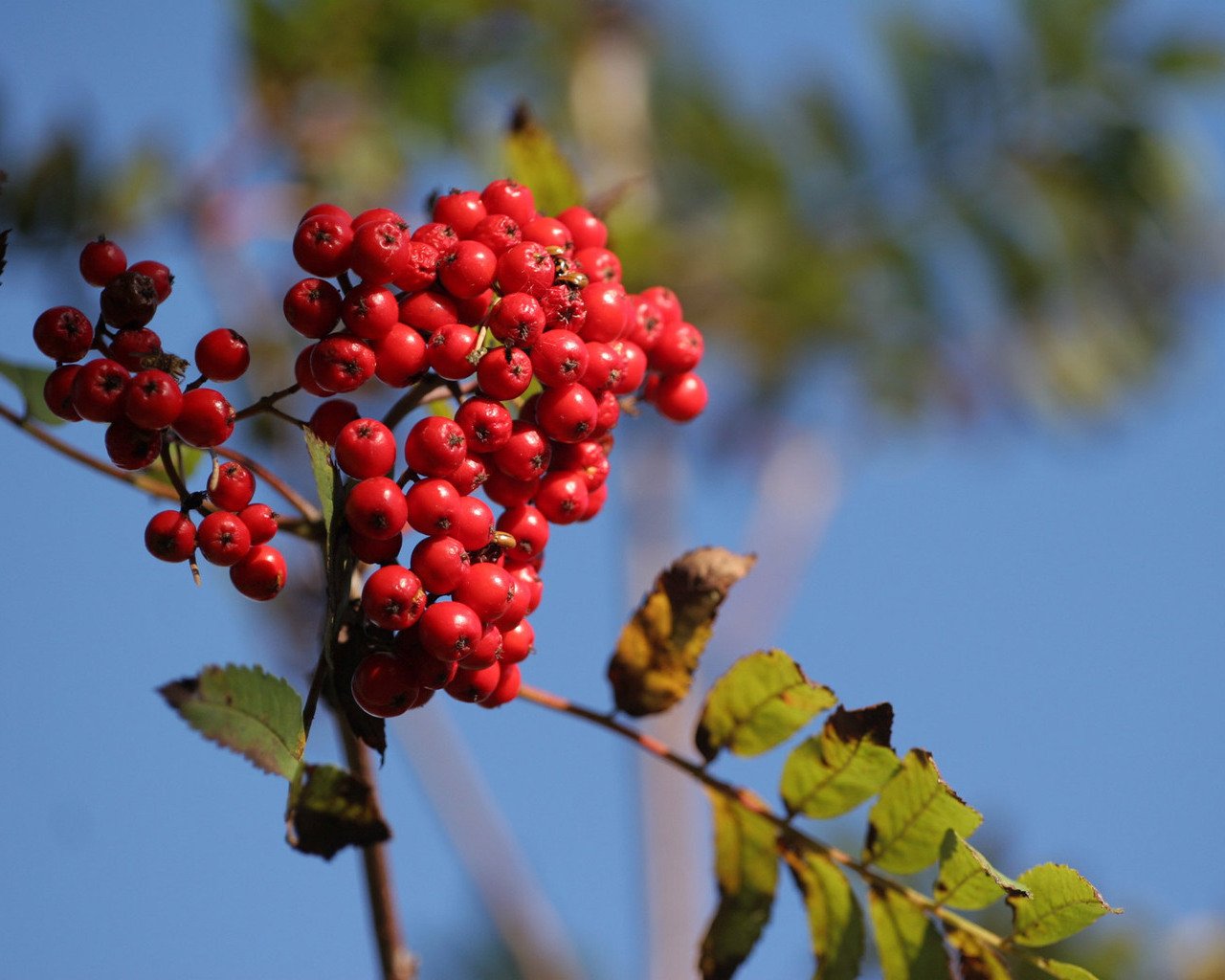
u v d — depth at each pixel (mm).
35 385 4449
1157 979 6402
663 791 8234
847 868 4121
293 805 3820
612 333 3797
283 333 7109
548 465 3830
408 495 3480
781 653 4133
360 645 3555
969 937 3969
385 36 7281
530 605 3795
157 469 4719
